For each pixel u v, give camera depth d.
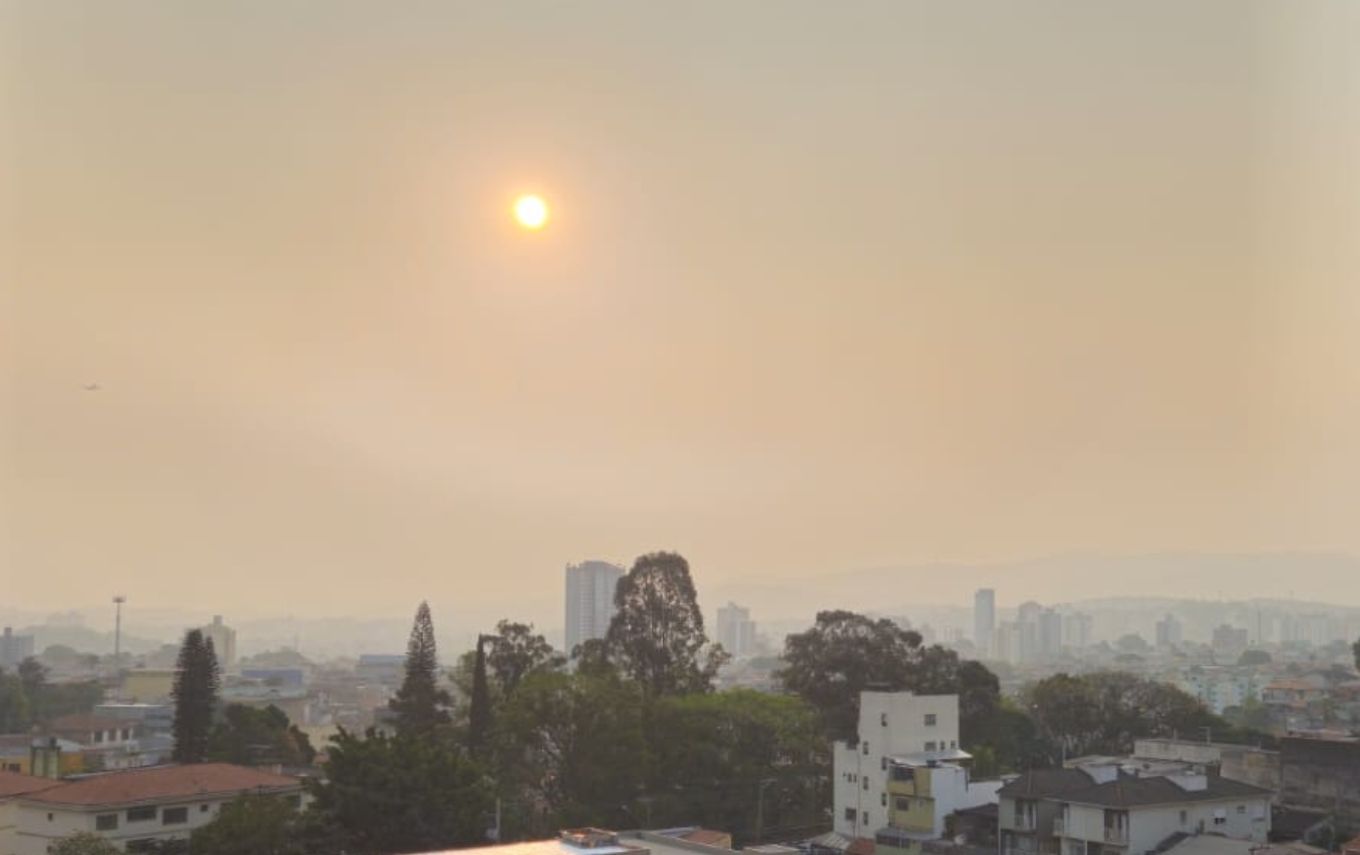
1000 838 69.25
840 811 82.94
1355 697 175.75
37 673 198.75
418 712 91.12
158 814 64.12
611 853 44.09
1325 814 70.88
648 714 84.50
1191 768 74.19
